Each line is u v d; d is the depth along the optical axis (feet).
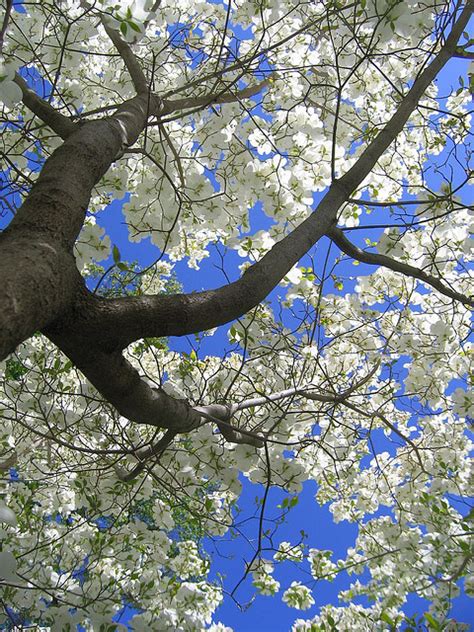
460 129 10.59
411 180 12.92
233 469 9.15
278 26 11.88
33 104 6.94
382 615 8.10
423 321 12.79
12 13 9.84
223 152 11.81
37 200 3.84
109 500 10.44
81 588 10.00
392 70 12.80
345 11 10.47
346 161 12.41
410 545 11.25
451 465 12.31
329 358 13.16
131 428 10.22
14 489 11.98
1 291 2.79
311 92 12.71
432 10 7.43
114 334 4.12
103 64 13.07
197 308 4.52
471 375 11.60
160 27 12.78
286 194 10.80
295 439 11.19
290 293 11.66
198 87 11.60
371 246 11.28
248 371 11.12
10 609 8.82
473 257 11.38
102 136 5.22
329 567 11.21
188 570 11.71
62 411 8.94
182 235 13.39
